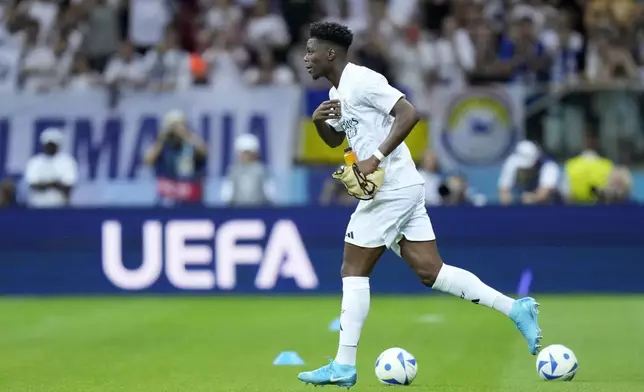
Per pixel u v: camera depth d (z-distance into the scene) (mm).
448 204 56188
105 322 45156
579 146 57781
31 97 61469
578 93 57844
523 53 65375
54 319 46500
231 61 64750
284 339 39000
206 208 55844
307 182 59500
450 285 26203
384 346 36375
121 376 30062
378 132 25422
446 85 60406
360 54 64562
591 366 30984
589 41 66312
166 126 59219
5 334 41250
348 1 70188
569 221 54844
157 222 56250
